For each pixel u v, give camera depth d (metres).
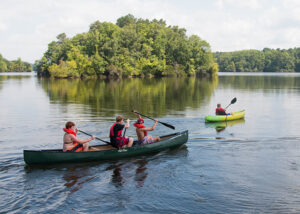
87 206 4.92
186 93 25.47
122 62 64.75
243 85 36.75
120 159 7.31
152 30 73.00
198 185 5.71
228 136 9.48
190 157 7.40
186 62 72.81
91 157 7.07
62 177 6.16
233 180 5.92
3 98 21.12
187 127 10.92
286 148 8.05
